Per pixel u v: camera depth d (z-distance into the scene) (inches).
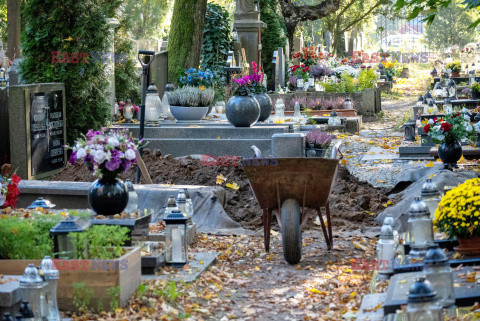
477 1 321.7
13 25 1190.3
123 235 304.7
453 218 285.4
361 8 2440.9
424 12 352.2
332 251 397.1
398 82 2329.0
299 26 2361.0
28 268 244.8
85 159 331.9
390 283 245.0
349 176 572.1
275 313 286.4
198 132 700.0
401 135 991.6
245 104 693.3
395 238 319.9
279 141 588.4
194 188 481.7
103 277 274.8
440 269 217.9
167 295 292.2
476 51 2315.5
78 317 266.2
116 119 756.0
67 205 470.6
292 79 1384.1
